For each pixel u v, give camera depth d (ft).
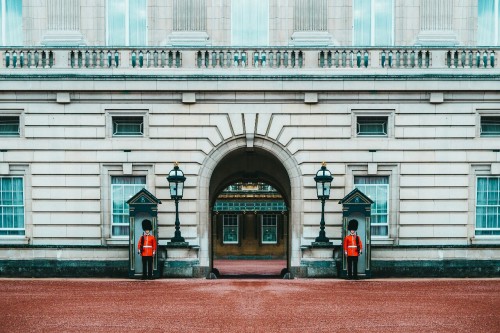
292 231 73.15
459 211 73.26
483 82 72.54
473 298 55.26
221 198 154.10
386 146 73.20
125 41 76.33
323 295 56.90
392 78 72.28
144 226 69.00
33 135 73.20
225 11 75.46
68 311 48.85
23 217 74.08
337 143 73.10
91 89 72.43
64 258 72.43
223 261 145.38
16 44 76.59
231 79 72.18
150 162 73.10
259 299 54.54
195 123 73.05
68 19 75.00
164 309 49.73
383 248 72.49
